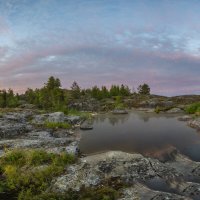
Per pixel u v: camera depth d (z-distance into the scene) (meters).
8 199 24.25
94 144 46.78
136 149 42.19
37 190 25.39
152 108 125.31
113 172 28.69
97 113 113.00
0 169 30.47
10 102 132.00
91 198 23.45
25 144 42.09
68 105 135.12
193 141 45.44
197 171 29.69
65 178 27.27
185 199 23.03
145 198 23.38
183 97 137.75
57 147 39.28
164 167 30.02
